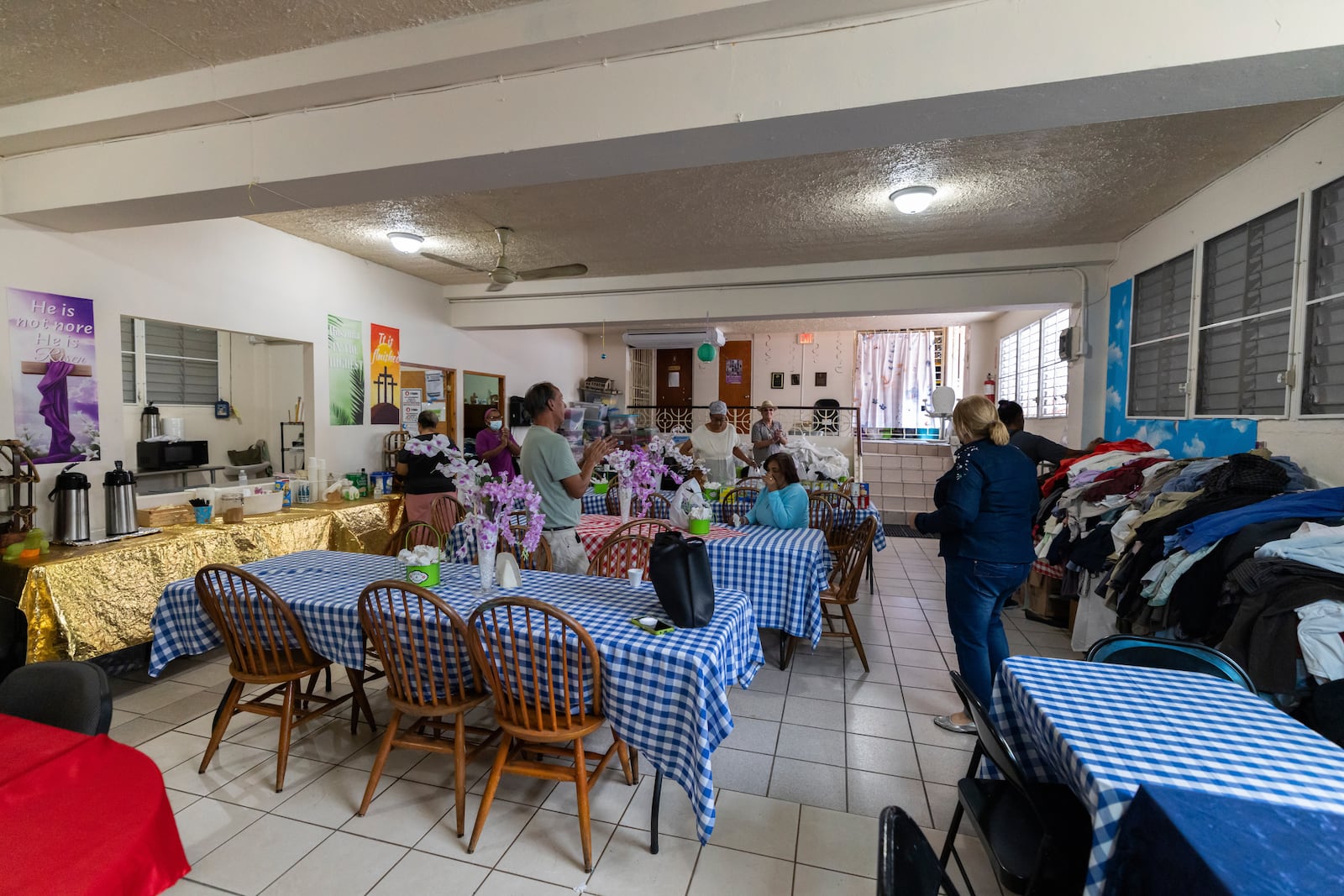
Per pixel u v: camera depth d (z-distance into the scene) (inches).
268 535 152.0
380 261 217.8
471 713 112.9
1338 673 71.5
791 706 115.3
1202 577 93.0
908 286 217.2
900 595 190.1
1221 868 34.8
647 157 95.7
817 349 382.6
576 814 84.4
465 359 269.7
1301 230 114.7
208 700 118.0
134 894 38.4
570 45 85.7
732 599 92.1
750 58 83.7
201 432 239.9
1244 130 116.8
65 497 121.1
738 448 217.0
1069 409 211.8
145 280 145.7
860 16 79.7
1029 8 74.9
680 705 71.0
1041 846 52.4
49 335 127.7
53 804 42.6
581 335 376.8
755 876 72.7
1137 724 53.6
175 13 85.1
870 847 77.6
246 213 120.4
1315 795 42.7
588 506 192.2
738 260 215.6
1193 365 148.6
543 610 72.4
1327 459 108.5
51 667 59.1
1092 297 199.2
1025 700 60.9
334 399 202.5
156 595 125.7
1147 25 71.7
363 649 86.8
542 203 157.3
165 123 108.0
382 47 91.3
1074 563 134.7
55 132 110.1
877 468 337.1
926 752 99.7
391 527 193.5
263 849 76.5
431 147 96.7
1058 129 116.3
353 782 91.2
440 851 76.6
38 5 82.7
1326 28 67.3
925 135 88.4
